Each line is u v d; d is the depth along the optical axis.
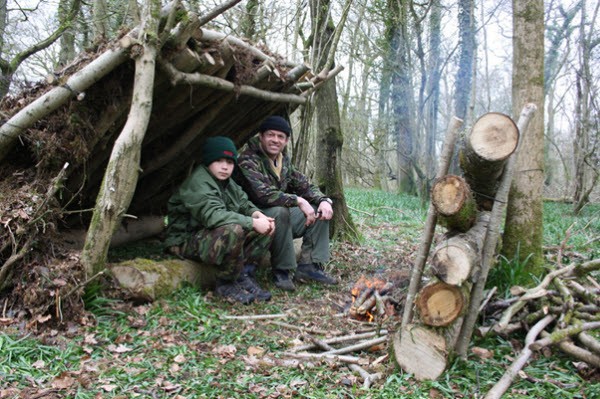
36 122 3.51
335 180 6.59
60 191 3.55
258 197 4.47
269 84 4.86
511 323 3.32
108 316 3.31
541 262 4.05
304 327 3.59
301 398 2.50
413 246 6.75
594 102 12.27
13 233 3.29
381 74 15.94
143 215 5.59
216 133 5.12
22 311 3.11
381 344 3.12
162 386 2.54
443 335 2.73
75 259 3.31
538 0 4.07
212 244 3.94
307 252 4.82
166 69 3.52
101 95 3.56
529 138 4.08
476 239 2.86
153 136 4.37
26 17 8.68
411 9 12.85
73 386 2.47
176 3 3.36
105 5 7.51
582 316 3.10
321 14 6.65
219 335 3.27
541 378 2.72
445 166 2.84
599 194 15.52
